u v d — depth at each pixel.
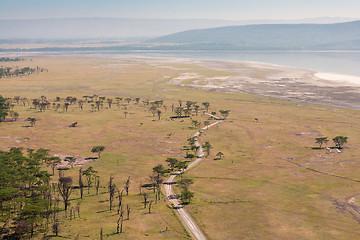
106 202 121.69
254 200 124.25
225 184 141.75
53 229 96.00
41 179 134.12
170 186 140.50
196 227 103.19
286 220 107.31
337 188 135.75
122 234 95.69
